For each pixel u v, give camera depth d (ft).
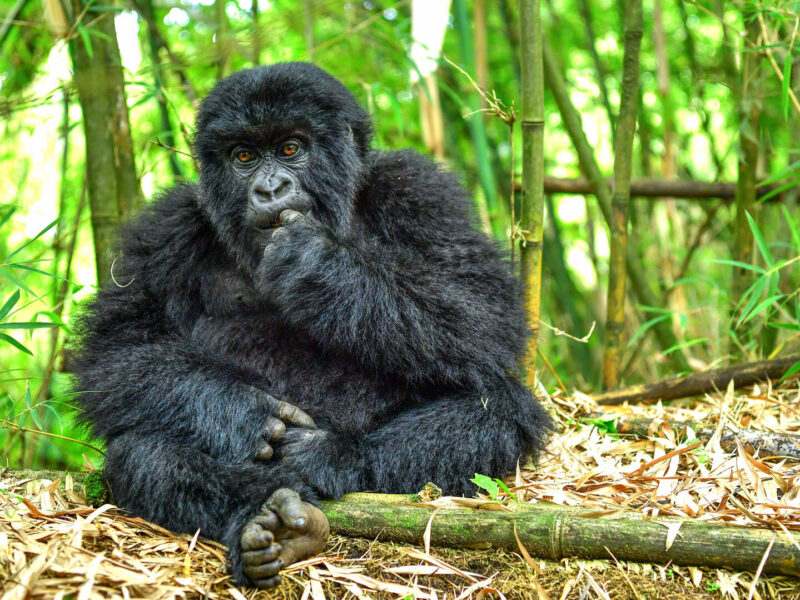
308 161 12.60
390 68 25.95
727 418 13.65
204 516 10.38
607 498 10.94
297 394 12.36
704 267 27.37
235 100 12.42
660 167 26.20
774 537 9.12
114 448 11.18
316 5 18.21
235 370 11.93
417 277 12.09
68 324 14.14
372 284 11.73
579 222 29.17
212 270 13.33
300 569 9.61
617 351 17.17
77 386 12.39
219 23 17.94
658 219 24.81
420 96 19.66
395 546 10.24
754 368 15.57
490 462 11.80
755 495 10.77
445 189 13.57
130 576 8.73
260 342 12.59
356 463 11.57
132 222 13.82
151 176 23.30
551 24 27.07
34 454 17.51
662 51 19.86
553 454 13.28
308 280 11.60
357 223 13.37
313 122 12.51
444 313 11.93
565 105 18.56
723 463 11.84
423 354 11.83
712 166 28.02
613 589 9.35
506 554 9.96
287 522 9.20
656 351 22.88
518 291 13.37
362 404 12.37
